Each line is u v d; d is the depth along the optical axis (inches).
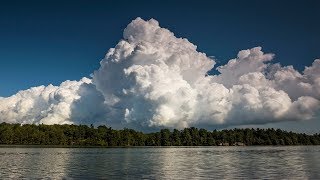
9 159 4694.9
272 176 2753.4
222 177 2716.5
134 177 2728.8
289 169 3334.2
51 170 3230.8
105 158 5216.5
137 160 4783.5
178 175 2856.8
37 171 3117.6
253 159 4975.4
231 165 3878.0
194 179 2600.9
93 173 2999.5
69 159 4886.8
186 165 3895.2
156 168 3511.3
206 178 2659.9
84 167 3595.0
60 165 3811.5
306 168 3435.0
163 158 5310.0
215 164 4047.7
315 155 6097.4
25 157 5201.8
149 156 5930.1
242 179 2583.7
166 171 3186.5
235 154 6658.5
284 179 2564.0
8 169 3267.7
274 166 3700.8
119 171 3181.6
